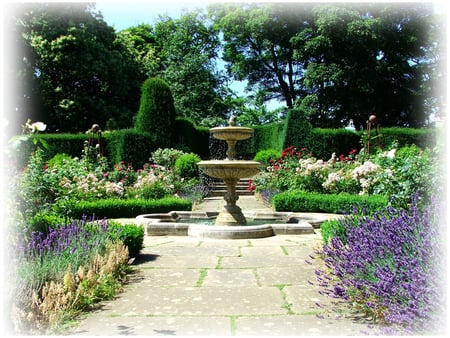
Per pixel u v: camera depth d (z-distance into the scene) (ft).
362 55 73.82
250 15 82.69
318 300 11.59
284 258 17.10
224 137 25.77
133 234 17.01
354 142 60.29
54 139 57.62
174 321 10.06
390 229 11.41
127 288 12.88
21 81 66.03
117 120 78.23
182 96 88.12
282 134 62.69
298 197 33.40
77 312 10.62
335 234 14.83
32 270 11.13
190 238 22.63
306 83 75.82
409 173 23.65
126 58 86.07
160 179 41.27
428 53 76.64
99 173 39.88
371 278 10.09
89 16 76.13
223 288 12.84
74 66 71.31
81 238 14.49
